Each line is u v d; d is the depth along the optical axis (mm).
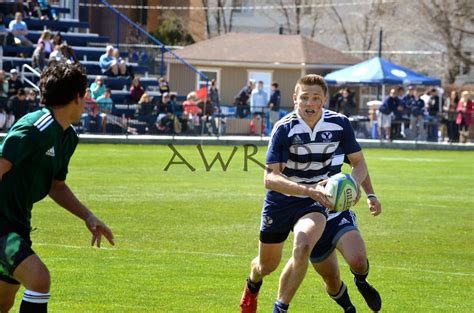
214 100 102375
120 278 27531
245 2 186125
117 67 101125
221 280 27688
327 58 139125
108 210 42281
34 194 17812
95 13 159375
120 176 57875
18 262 17062
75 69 17672
